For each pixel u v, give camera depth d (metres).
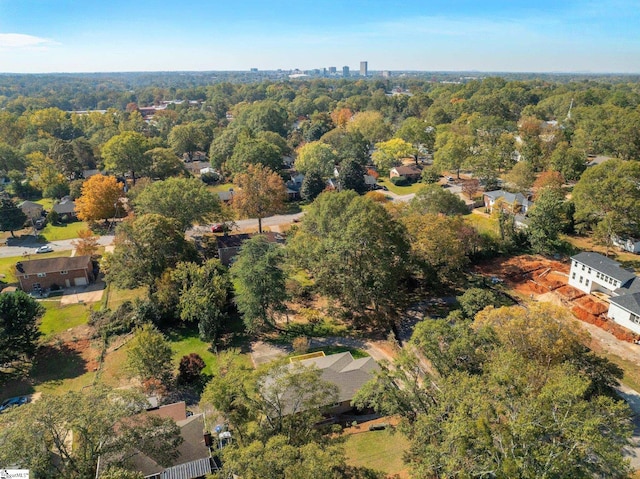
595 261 48.94
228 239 66.25
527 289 51.22
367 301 46.12
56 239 72.44
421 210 62.53
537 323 29.48
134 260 48.38
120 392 24.52
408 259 46.47
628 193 56.50
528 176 80.50
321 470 19.05
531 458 19.28
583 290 50.03
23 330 39.84
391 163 109.38
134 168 96.50
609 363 31.86
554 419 20.23
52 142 110.81
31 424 21.38
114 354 41.81
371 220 43.53
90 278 57.94
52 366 40.41
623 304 42.19
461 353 27.17
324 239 47.78
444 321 28.97
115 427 23.81
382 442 30.45
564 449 19.70
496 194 79.06
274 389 25.55
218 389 26.38
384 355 40.72
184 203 62.47
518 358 25.78
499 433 20.75
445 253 48.62
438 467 21.98
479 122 118.94
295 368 27.19
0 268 60.97
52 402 22.70
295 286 51.41
